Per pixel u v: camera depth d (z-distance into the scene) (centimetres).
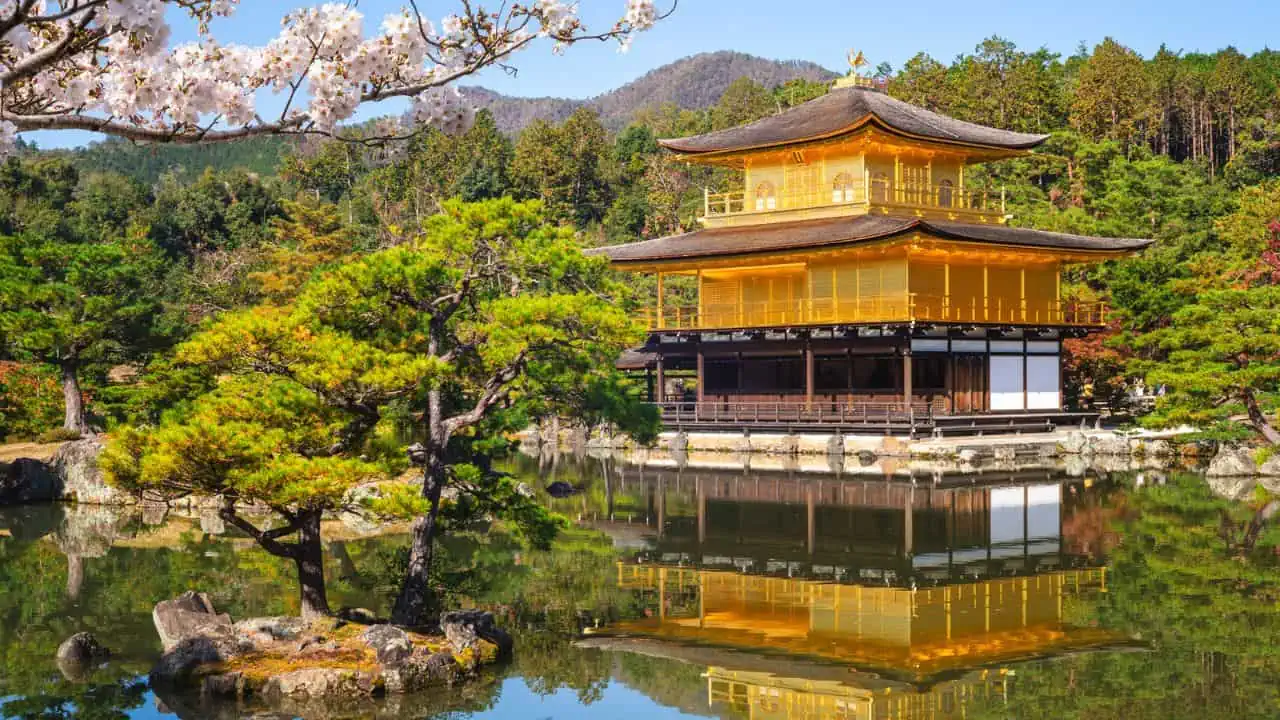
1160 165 11038
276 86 1036
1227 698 2269
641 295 9762
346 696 2222
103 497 4903
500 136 16150
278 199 13475
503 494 2636
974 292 7025
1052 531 4034
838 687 2361
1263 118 13925
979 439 6356
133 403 5216
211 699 2212
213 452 2105
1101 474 5588
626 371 7888
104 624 2823
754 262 7150
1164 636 2705
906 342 6406
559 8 1104
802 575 3391
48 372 5791
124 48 925
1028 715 2186
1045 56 14575
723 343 7244
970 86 12950
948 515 4391
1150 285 7031
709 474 5747
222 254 11006
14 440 5794
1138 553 3638
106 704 2191
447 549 3816
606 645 2658
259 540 2403
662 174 13475
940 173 7562
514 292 2555
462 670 2377
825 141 7131
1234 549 3672
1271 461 5447
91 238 11831
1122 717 2172
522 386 2733
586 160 15138
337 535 3978
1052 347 7144
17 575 3397
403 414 2802
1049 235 7269
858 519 4325
